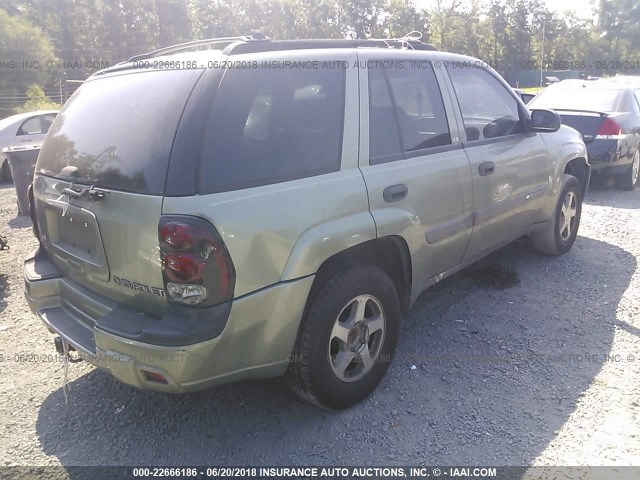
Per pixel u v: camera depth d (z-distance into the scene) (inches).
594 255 231.1
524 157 186.7
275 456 120.0
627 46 2642.7
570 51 2242.9
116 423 132.7
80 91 139.4
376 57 141.6
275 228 110.4
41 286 133.4
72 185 120.1
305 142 121.6
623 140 335.9
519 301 189.5
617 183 359.6
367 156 132.6
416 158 144.8
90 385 149.0
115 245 111.1
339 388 128.6
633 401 133.5
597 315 177.8
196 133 105.0
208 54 121.8
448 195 152.8
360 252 133.6
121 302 116.3
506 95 188.2
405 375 147.5
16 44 1350.9
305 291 116.3
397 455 118.7
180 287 102.3
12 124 495.5
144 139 109.7
